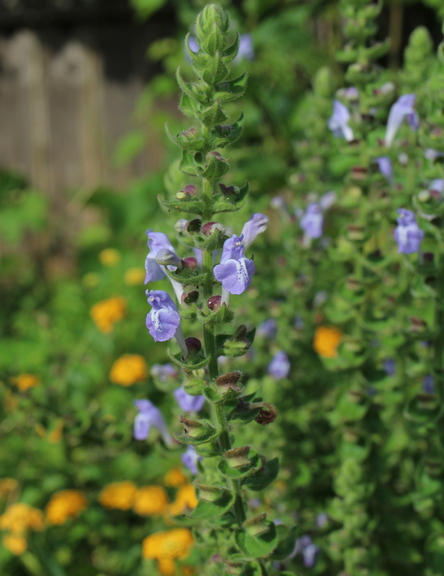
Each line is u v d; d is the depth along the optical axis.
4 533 0.54
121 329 0.65
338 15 0.80
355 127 0.47
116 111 1.02
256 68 0.79
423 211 0.45
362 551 0.48
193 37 0.62
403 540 0.49
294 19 0.80
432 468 0.47
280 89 0.82
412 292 0.46
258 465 0.39
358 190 0.48
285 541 0.41
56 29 1.01
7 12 0.99
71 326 0.73
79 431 0.51
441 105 0.45
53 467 0.57
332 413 0.49
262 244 0.51
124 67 1.01
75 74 1.02
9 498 0.56
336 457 0.51
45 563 0.52
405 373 0.51
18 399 0.51
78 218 1.04
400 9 0.79
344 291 0.48
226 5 0.79
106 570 0.53
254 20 0.83
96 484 0.57
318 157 0.54
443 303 0.45
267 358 0.52
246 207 0.49
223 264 0.37
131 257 0.80
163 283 0.47
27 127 1.04
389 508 0.50
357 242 0.48
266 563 0.42
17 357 0.67
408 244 0.45
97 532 0.55
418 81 0.52
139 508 0.52
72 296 0.78
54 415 0.51
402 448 0.51
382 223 0.49
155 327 0.38
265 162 0.74
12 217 0.95
